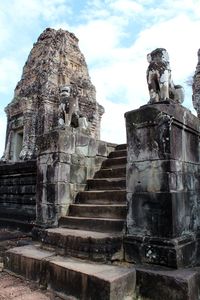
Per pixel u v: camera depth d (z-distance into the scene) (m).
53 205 5.95
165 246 3.93
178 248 3.88
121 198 5.59
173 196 4.05
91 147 6.99
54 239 4.87
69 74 15.92
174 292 3.47
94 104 16.59
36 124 14.11
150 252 4.04
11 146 14.92
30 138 13.83
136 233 4.30
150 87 4.92
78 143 6.60
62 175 6.07
